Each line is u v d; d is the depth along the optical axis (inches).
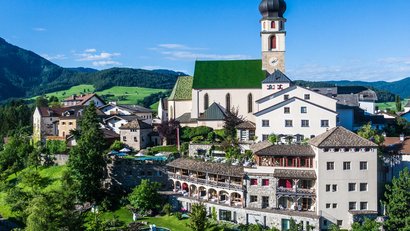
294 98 4608.8
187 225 3607.3
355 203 3629.4
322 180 3602.4
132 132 5649.6
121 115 7012.8
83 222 3277.6
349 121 5022.1
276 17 5949.8
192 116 5989.2
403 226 3201.3
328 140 3646.7
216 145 4918.8
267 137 4685.0
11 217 4421.8
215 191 4116.6
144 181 4227.4
